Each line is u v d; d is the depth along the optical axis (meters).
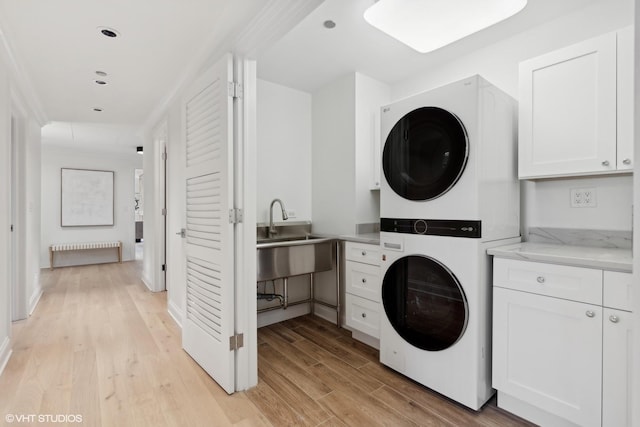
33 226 3.46
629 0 1.77
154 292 3.97
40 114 3.51
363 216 2.89
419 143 1.88
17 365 2.12
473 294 1.65
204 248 2.07
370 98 2.94
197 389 1.86
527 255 1.53
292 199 3.17
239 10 1.69
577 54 1.67
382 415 1.64
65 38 2.03
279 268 2.39
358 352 2.36
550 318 1.47
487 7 1.81
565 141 1.71
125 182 6.32
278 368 2.12
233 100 1.86
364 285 2.45
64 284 4.37
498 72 2.30
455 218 1.71
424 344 1.85
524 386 1.55
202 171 2.07
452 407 1.71
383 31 2.07
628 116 1.52
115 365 2.13
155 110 3.48
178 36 2.02
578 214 1.93
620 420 1.28
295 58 2.56
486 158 1.71
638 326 0.63
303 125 3.26
